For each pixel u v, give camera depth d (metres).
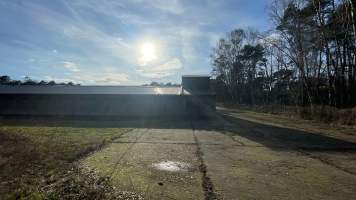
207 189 6.04
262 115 29.69
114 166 7.81
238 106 49.69
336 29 27.64
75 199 5.29
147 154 9.52
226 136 14.32
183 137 13.78
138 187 6.09
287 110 31.55
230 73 59.38
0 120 22.11
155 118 25.69
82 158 8.70
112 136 13.52
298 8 28.48
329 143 12.35
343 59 30.31
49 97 28.22
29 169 7.20
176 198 5.50
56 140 11.81
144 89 31.02
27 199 5.19
